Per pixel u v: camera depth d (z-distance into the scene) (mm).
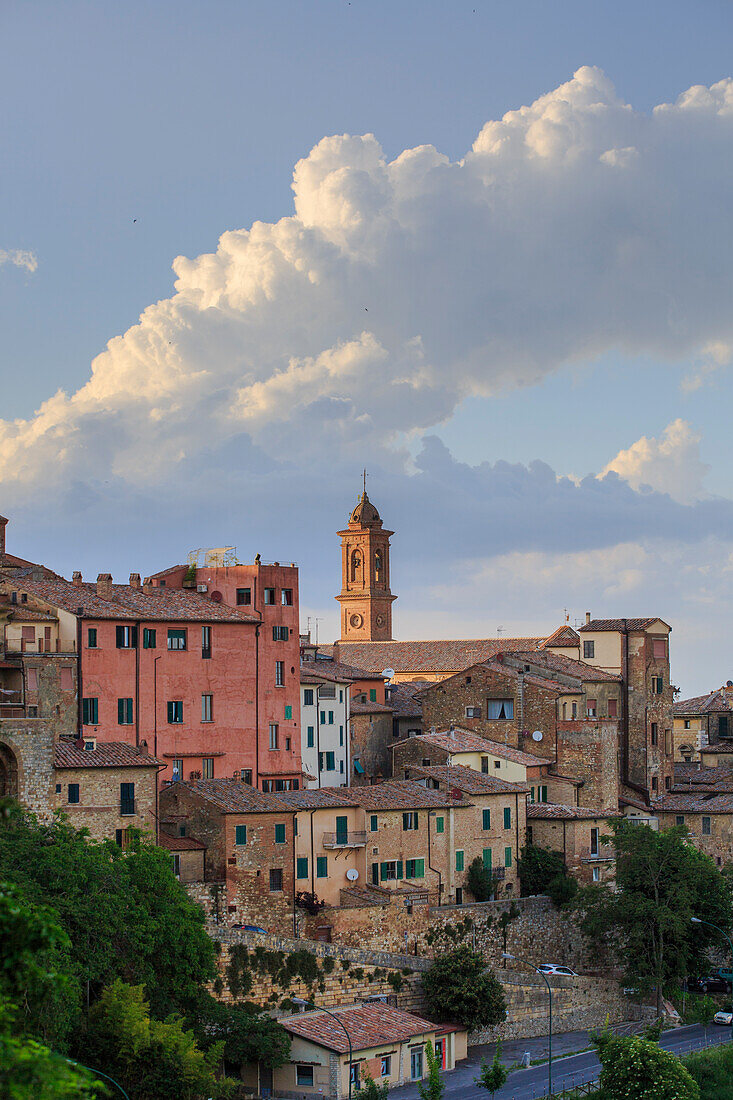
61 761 112375
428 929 130375
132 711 131000
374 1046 106000
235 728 139375
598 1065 114438
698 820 167625
